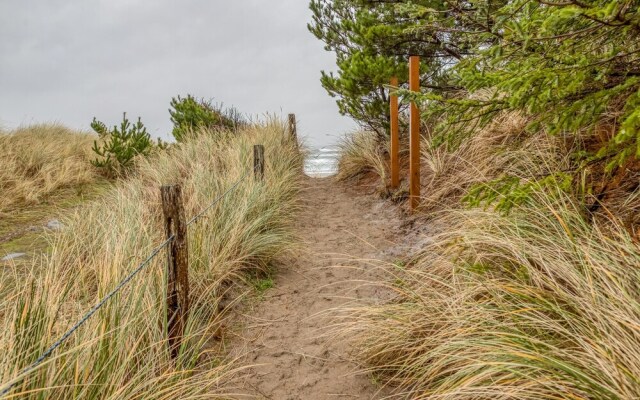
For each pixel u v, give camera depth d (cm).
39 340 245
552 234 312
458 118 310
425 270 398
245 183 631
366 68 733
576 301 249
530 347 238
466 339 261
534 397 206
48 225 632
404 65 723
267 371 334
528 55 261
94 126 1233
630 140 257
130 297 310
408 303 342
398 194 681
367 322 336
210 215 516
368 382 311
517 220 333
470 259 355
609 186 314
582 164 299
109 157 945
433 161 639
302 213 727
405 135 831
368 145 891
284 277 496
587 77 258
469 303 288
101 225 489
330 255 554
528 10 226
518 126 498
